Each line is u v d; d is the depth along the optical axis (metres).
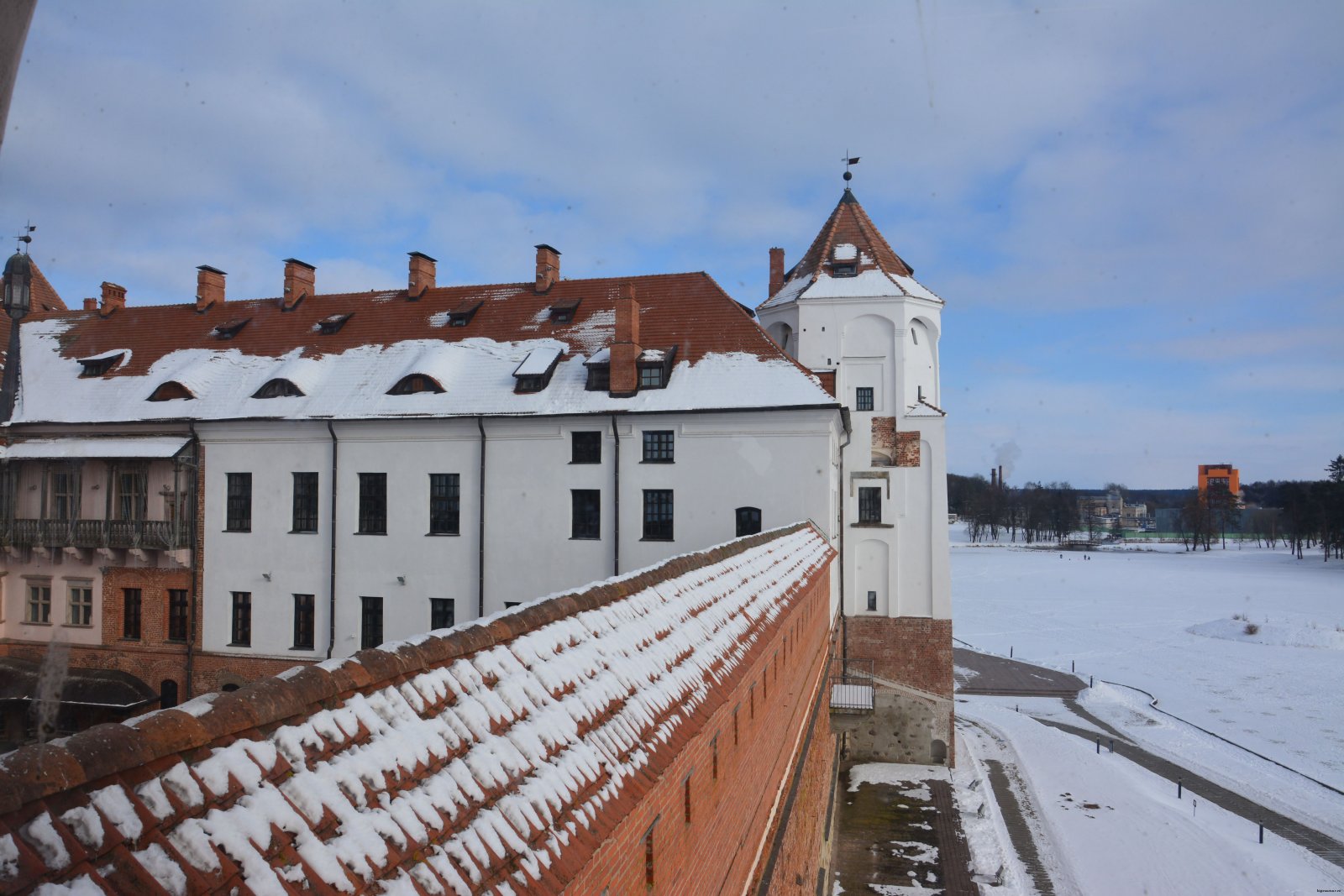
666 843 6.64
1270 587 104.81
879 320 36.09
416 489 30.47
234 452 31.86
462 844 3.93
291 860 3.21
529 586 29.52
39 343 37.44
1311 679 58.44
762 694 11.85
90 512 32.69
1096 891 27.05
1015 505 199.75
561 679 5.84
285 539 31.22
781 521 27.83
